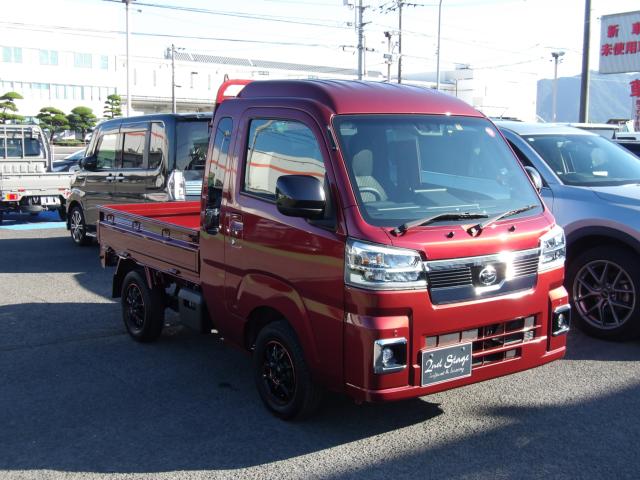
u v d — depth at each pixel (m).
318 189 4.12
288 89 4.90
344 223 4.12
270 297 4.67
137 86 85.19
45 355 6.43
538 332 4.59
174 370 5.99
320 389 4.57
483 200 4.66
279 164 4.68
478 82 81.25
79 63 80.94
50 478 4.10
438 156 4.69
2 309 8.16
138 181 10.46
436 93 5.14
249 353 5.18
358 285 4.01
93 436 4.66
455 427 4.67
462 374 4.23
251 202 4.85
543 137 7.41
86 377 5.83
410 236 4.07
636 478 3.97
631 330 6.29
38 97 78.81
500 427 4.66
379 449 4.38
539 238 4.56
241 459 4.29
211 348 6.62
